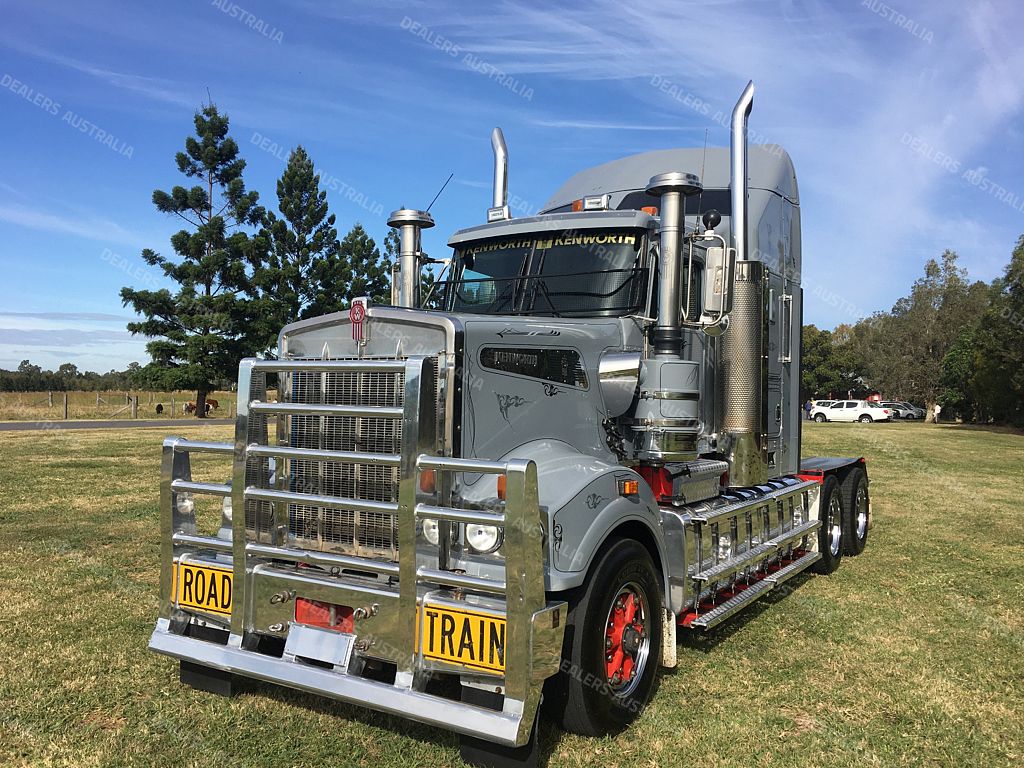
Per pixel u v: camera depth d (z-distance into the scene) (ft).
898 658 16.74
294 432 13.26
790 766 11.93
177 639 13.48
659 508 15.07
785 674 15.71
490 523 10.53
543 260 17.80
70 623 17.75
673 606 14.92
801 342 26.23
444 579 10.86
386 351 12.87
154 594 20.13
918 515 36.91
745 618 19.70
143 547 25.57
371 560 11.69
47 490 37.96
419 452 11.19
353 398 12.51
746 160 19.44
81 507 33.19
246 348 123.65
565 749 12.34
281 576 12.44
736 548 18.47
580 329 14.94
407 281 20.12
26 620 17.94
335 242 125.39
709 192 22.48
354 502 11.71
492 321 13.14
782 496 21.91
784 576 21.01
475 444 12.48
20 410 118.83
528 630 10.29
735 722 13.38
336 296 122.01
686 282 17.22
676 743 12.62
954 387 158.81
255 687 14.58
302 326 14.17
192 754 11.96
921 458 69.72
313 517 12.97
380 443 12.25
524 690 10.28
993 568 25.61
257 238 120.98
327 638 11.84
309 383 13.10
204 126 121.08
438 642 10.98
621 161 25.21
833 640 17.92
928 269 184.24
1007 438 104.42
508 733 10.12
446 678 12.26
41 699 13.73
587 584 12.25
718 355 19.20
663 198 15.51
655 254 16.88
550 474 12.68
